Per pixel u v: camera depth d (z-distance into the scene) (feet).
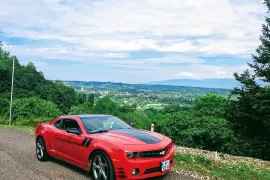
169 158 22.11
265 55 67.10
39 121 106.83
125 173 19.99
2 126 77.56
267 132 64.75
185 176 24.08
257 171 29.27
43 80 371.35
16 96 278.87
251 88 66.54
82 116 27.07
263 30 67.97
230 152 86.84
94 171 22.47
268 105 60.23
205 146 96.48
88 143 22.97
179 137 105.19
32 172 25.35
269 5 67.36
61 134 26.76
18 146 39.40
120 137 22.40
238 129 70.33
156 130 114.32
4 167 27.17
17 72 325.21
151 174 20.89
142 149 20.57
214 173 25.36
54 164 28.48
